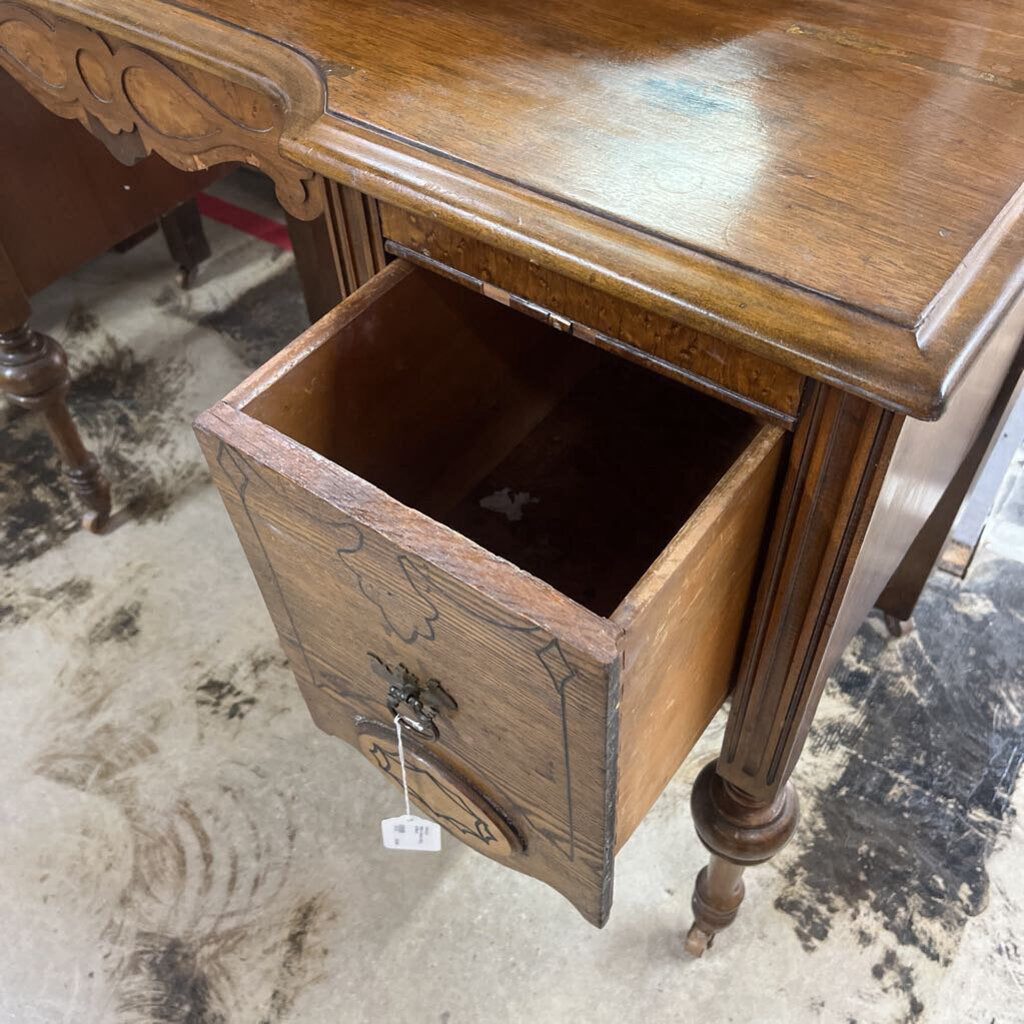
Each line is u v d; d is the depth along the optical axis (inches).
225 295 60.7
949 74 21.9
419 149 21.0
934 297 17.2
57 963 36.8
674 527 30.3
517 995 35.4
